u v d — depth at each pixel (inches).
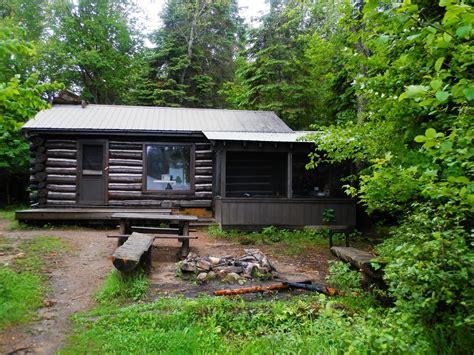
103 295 191.3
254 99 679.1
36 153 424.5
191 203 452.1
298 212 404.2
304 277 238.7
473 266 110.1
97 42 847.1
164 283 216.4
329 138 233.0
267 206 398.3
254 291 201.0
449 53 105.5
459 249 110.6
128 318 159.0
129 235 273.6
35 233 355.6
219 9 940.6
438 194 97.7
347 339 110.1
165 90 836.6
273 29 642.8
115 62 885.2
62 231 373.4
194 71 908.0
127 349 133.1
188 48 885.2
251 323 150.7
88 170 435.8
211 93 922.7
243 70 682.2
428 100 76.9
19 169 641.6
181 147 454.0
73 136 430.0
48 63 781.9
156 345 135.2
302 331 134.5
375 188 158.7
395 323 115.8
